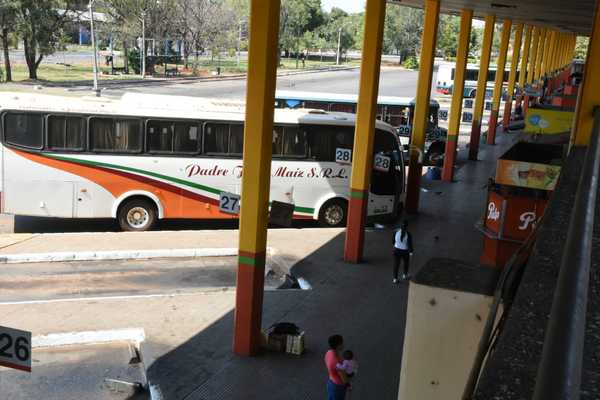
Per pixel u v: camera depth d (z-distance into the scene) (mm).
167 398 8523
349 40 99312
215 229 18141
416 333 3041
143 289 12773
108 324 10664
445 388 3045
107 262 14211
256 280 9688
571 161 4887
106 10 59062
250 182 9406
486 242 13164
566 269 1369
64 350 9945
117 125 16312
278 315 11633
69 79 53219
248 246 9570
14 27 48969
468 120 47344
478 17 32969
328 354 8000
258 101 9172
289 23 84875
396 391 9094
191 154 16875
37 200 16094
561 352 1107
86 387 8953
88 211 16422
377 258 15375
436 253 16141
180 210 17031
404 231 13594
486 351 2135
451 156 26141
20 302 11359
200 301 12000
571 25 32000
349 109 29047
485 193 24188
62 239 15227
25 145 15852
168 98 16844
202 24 64312
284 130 17578
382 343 10688
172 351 9836
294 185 17812
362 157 14406
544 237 2391
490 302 2895
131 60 61281
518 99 46094
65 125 15984
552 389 1044
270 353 10016
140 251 14562
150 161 16625
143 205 16859
